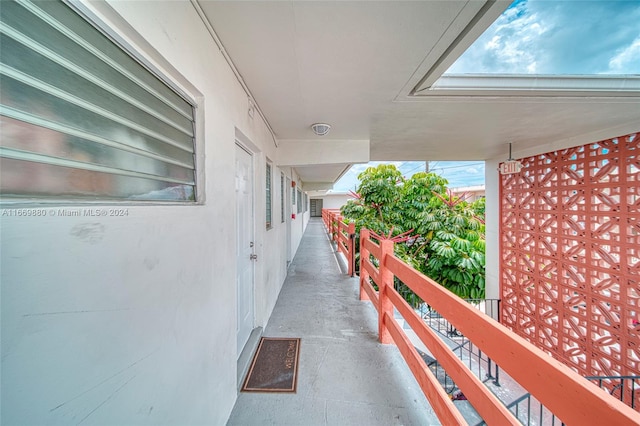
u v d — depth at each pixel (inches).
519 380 30.1
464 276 206.5
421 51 59.0
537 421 103.3
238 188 82.0
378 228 226.1
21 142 19.7
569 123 110.6
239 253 80.7
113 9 26.1
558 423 101.9
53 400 20.9
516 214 174.6
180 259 39.3
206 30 48.5
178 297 38.6
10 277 18.2
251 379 73.0
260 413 61.0
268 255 113.6
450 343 155.7
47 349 20.5
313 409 62.3
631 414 18.8
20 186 19.6
